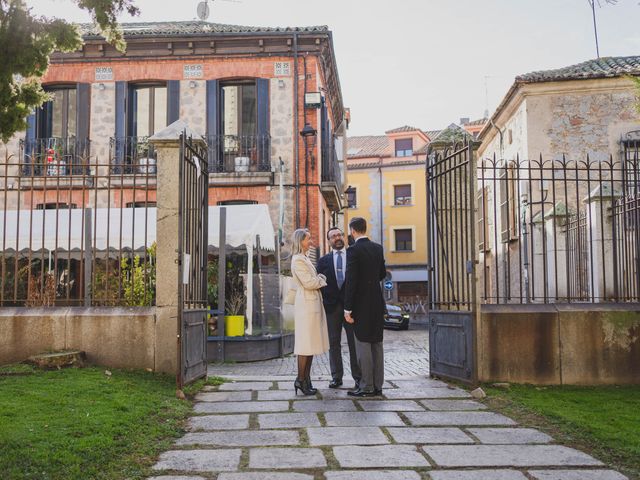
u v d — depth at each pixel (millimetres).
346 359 12266
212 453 4477
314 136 18812
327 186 19906
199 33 18797
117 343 7230
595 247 8531
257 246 12359
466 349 6984
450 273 7930
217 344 11266
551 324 7133
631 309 7219
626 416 5500
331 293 7371
